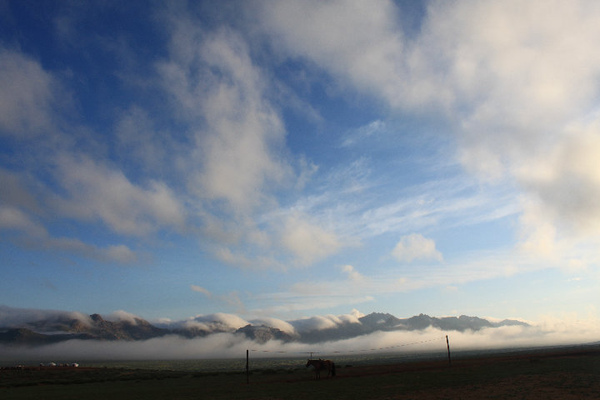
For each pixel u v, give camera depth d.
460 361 88.31
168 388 55.88
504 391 33.91
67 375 97.88
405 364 94.56
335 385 47.19
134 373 107.12
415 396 34.12
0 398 48.84
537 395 30.73
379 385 44.50
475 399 30.56
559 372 46.53
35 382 76.69
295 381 57.38
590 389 32.28
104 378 87.56
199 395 43.47
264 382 58.62
